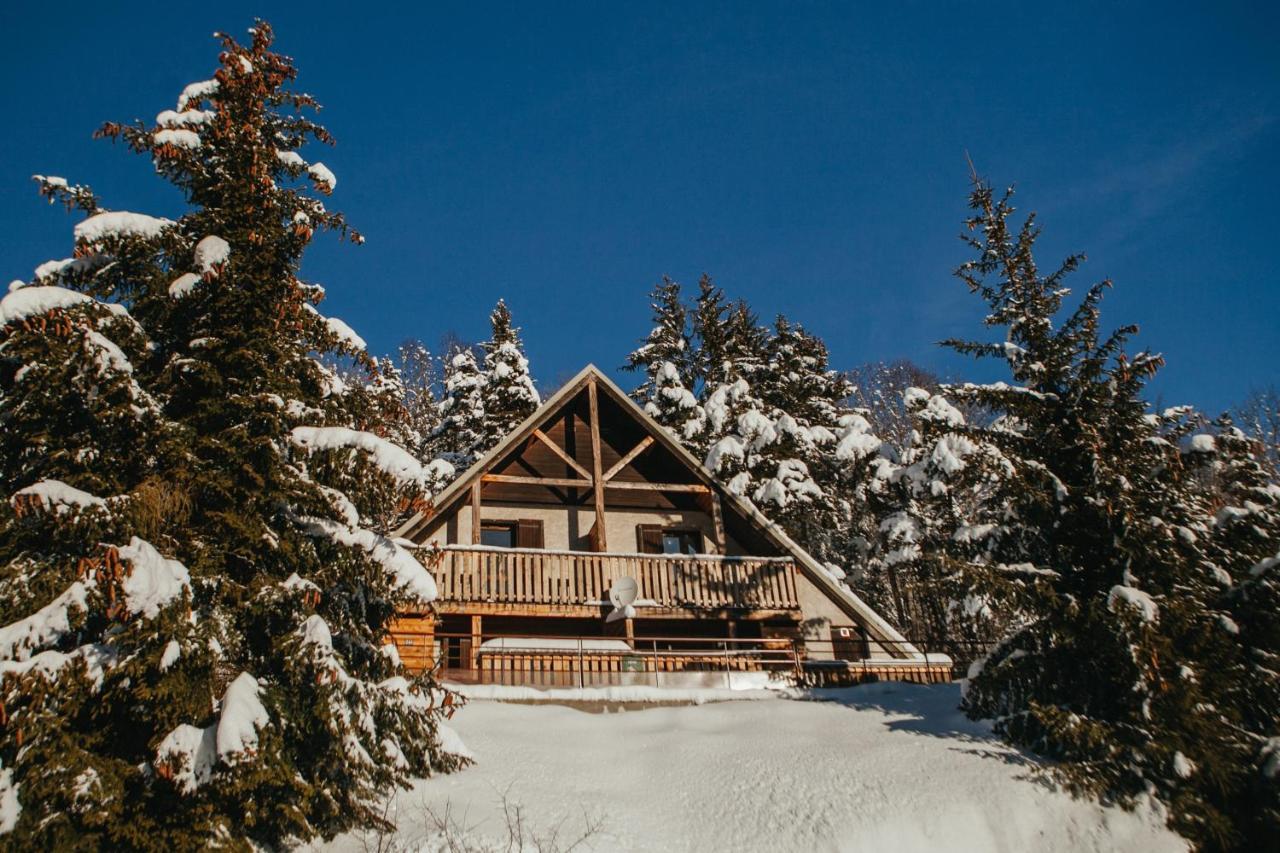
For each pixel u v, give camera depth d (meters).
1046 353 17.03
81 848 8.93
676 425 31.75
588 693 18.23
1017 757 13.73
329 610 12.06
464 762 12.79
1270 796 12.28
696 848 11.37
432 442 35.12
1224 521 15.15
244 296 12.62
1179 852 11.91
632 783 13.32
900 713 16.75
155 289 12.59
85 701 9.56
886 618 30.28
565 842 10.96
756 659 21.55
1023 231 17.94
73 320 10.59
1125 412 16.30
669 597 22.44
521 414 32.94
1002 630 23.61
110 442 10.93
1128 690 13.71
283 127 14.88
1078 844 11.96
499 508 24.61
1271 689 13.56
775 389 33.25
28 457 10.77
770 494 26.25
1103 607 14.22
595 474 23.69
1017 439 16.91
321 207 14.43
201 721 10.11
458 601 21.06
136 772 9.52
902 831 11.72
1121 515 15.12
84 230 11.91
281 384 12.74
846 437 27.48
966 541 16.50
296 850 10.56
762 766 13.62
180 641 9.90
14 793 8.87
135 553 9.72
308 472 12.21
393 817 11.27
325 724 10.53
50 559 10.24
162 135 13.06
